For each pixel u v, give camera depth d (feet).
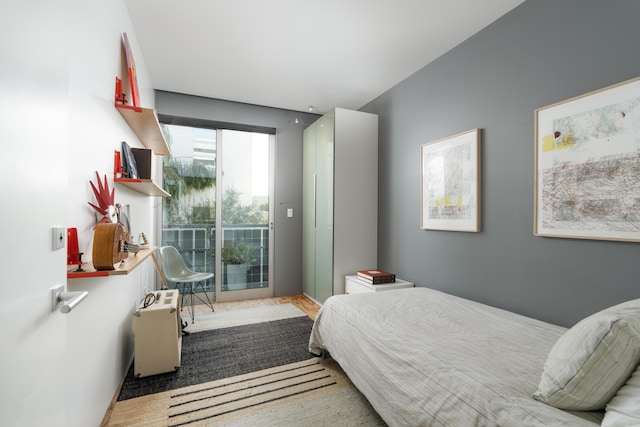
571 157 5.76
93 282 4.61
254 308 11.83
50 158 2.67
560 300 5.99
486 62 7.60
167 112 11.82
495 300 7.30
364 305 6.86
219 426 5.04
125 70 6.64
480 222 7.70
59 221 2.84
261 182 13.58
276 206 13.66
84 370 4.21
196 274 10.94
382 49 8.73
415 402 4.16
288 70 10.01
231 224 13.12
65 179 2.98
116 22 5.97
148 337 6.55
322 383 6.39
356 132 11.43
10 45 2.08
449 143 8.56
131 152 6.40
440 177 8.86
